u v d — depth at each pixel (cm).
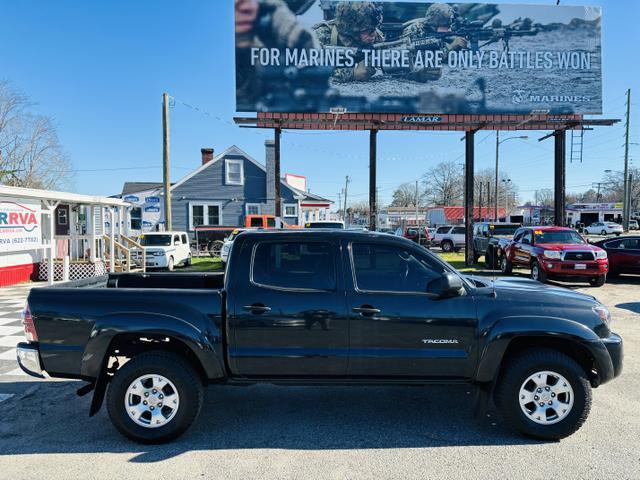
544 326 386
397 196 10612
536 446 378
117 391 381
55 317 392
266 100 1656
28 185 3175
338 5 1677
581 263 1292
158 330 382
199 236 2586
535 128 1792
